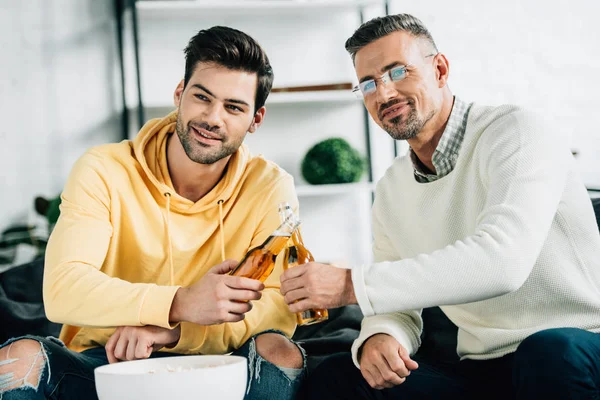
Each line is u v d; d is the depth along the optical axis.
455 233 1.62
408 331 1.56
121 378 1.17
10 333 2.44
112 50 3.99
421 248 1.71
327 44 4.06
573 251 1.50
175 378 1.16
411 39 1.65
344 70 4.06
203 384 1.17
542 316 1.50
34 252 3.89
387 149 4.08
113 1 3.99
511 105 1.58
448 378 1.54
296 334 2.35
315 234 4.02
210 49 1.65
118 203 1.72
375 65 1.65
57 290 1.51
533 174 1.41
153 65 3.98
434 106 1.65
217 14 3.97
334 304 1.33
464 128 1.65
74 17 3.95
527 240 1.31
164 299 1.43
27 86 3.90
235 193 1.82
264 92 1.76
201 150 1.67
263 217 1.81
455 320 1.67
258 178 1.85
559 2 3.92
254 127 1.86
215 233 1.81
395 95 1.64
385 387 1.44
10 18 3.90
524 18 3.94
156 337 1.45
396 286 1.29
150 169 1.78
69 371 1.49
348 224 4.04
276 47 4.04
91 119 3.95
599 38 3.87
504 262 1.28
